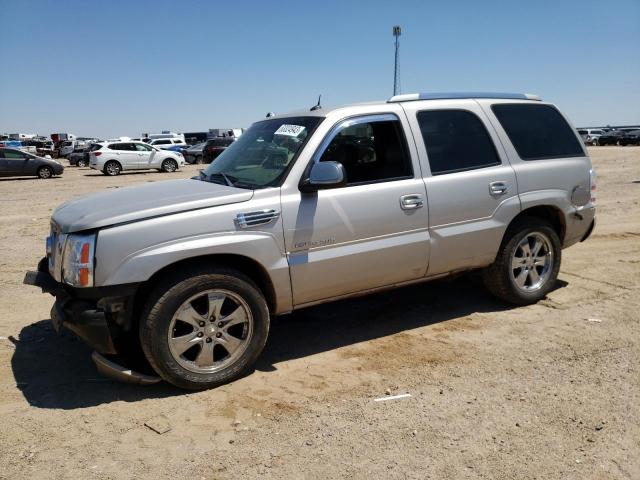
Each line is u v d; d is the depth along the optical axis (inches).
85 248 139.1
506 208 197.2
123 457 120.8
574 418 133.0
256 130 197.8
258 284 163.8
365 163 175.8
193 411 140.3
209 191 160.2
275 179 161.8
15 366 168.1
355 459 118.9
